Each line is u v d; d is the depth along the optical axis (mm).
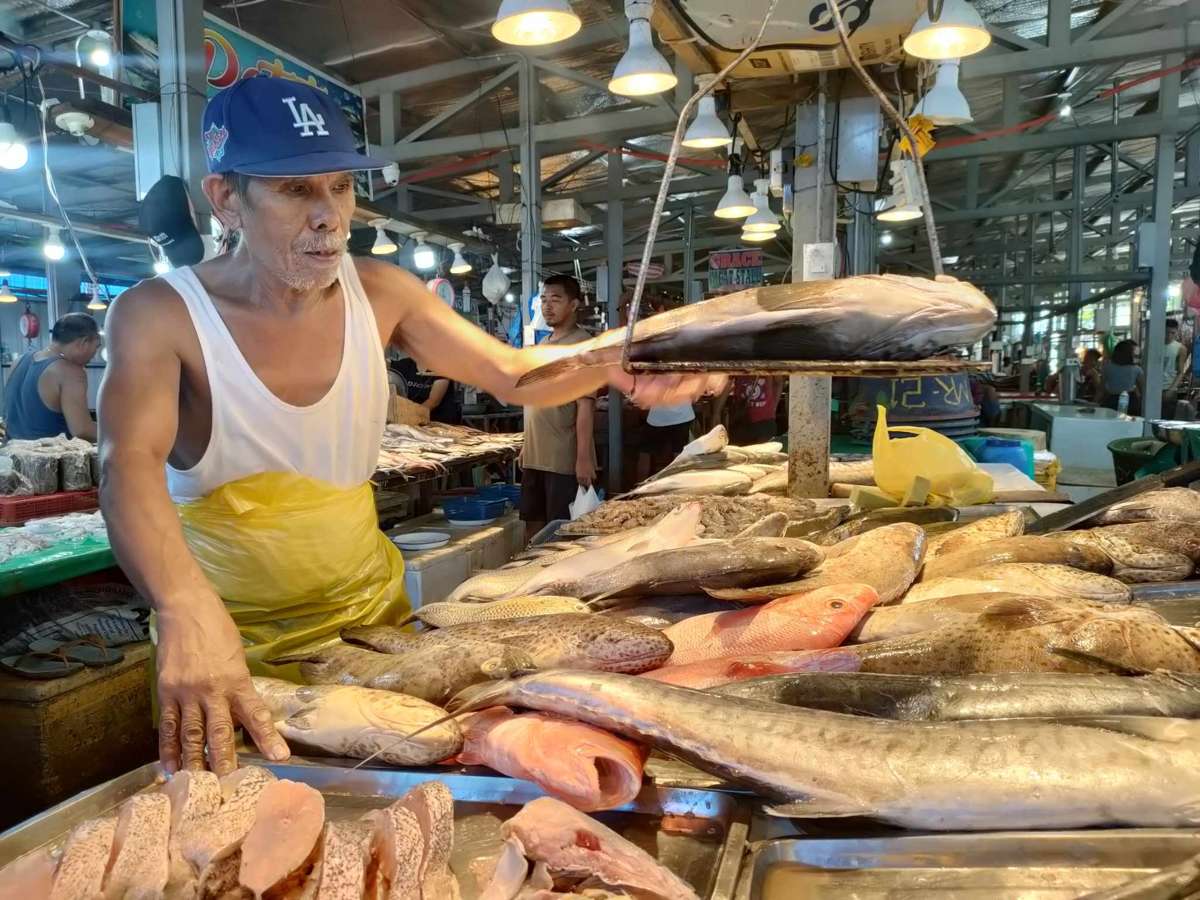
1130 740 1076
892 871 987
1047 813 1031
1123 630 1383
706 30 2738
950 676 1293
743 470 3553
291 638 1720
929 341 1431
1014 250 13648
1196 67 6828
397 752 1223
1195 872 870
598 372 1923
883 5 2545
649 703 1167
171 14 3709
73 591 3186
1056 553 1924
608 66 7281
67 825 1094
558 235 13086
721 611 1701
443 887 921
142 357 1502
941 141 7535
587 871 932
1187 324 10906
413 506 4852
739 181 5383
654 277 11250
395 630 1659
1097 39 6176
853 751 1100
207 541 1683
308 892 851
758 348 1508
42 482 3623
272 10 5914
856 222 5316
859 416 5539
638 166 9961
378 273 1895
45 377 4887
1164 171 7219
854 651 1454
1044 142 7461
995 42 6688
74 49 5945
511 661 1403
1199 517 2207
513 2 2951
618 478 8477
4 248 11266
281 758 1168
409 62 7066
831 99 3291
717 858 1033
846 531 2395
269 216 1428
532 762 1111
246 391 1585
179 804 945
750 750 1112
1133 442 5758
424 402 6598
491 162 8438
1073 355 11039
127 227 6270
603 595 1797
